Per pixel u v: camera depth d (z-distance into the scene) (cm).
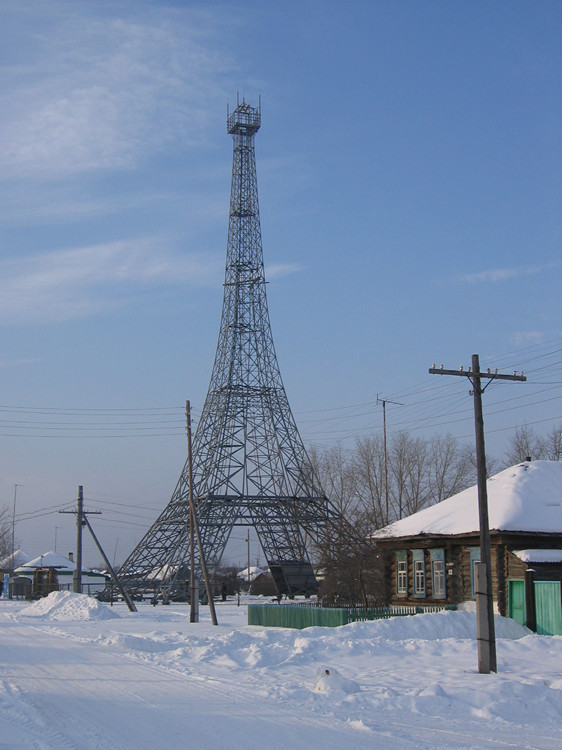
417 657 2605
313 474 9594
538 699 1755
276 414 9906
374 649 2712
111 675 2112
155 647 2925
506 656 2641
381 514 7738
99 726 1402
